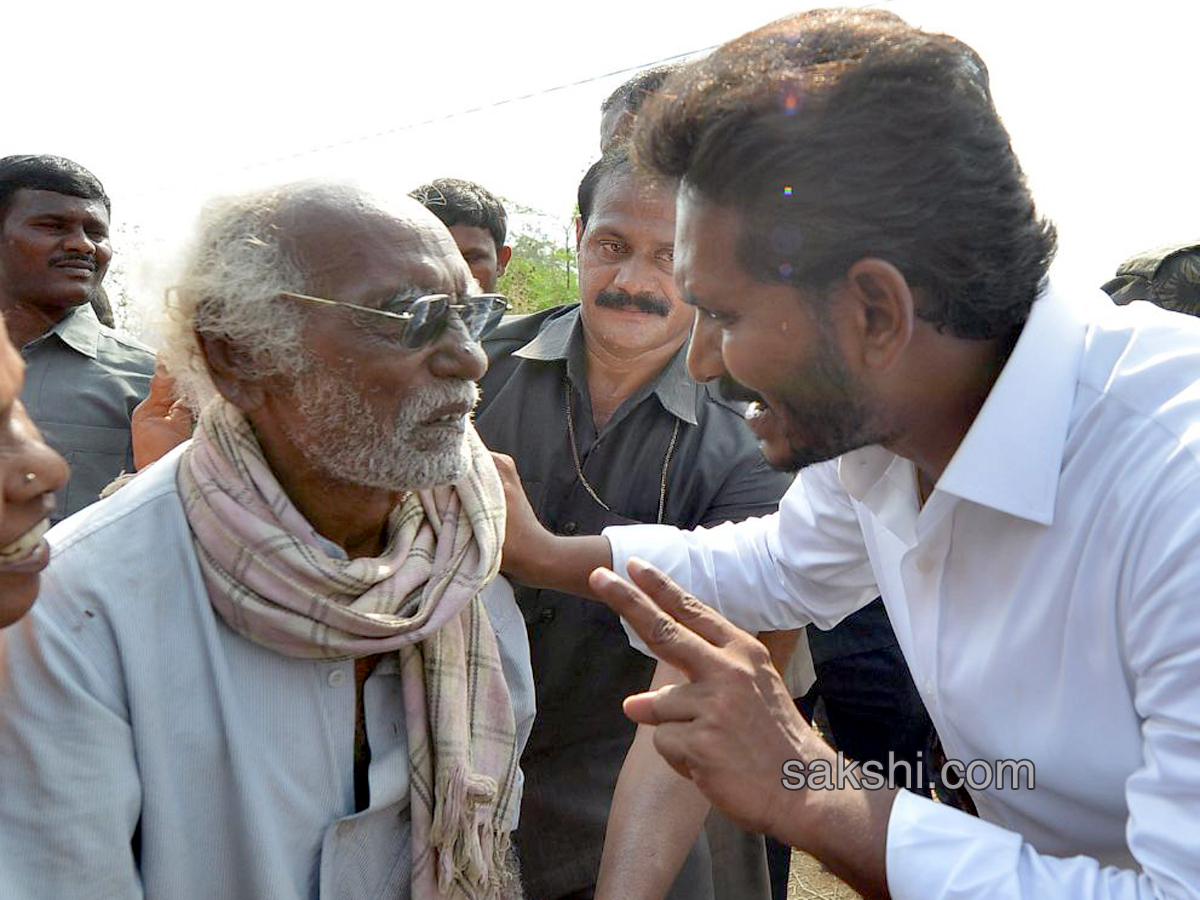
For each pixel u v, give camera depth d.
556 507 2.33
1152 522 1.19
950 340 1.31
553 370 2.38
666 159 1.31
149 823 1.33
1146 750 1.21
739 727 1.30
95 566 1.34
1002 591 1.37
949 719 1.51
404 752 1.52
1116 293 3.14
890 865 1.25
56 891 1.26
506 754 1.61
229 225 1.40
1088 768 1.33
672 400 2.29
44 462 1.07
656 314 2.18
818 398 1.32
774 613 1.98
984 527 1.38
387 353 1.39
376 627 1.41
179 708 1.36
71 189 3.73
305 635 1.37
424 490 1.49
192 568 1.39
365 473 1.44
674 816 1.79
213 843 1.37
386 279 1.38
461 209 3.38
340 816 1.45
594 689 2.26
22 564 1.11
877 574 1.70
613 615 2.20
